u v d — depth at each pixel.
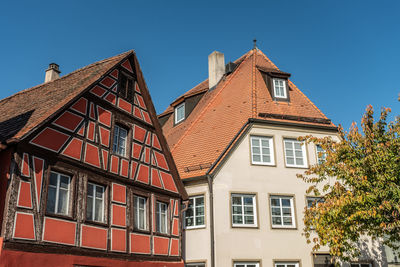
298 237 17.53
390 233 13.42
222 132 19.58
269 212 17.59
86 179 12.42
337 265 14.53
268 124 19.25
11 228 9.88
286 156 19.08
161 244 15.04
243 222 17.23
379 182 12.39
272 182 18.17
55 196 11.41
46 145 11.34
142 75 15.98
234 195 17.56
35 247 10.35
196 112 23.11
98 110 13.54
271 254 16.92
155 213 15.16
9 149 10.48
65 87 14.35
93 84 13.42
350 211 12.75
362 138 13.38
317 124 20.03
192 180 17.78
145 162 15.20
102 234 12.53
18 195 10.23
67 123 12.20
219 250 16.41
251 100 20.56
